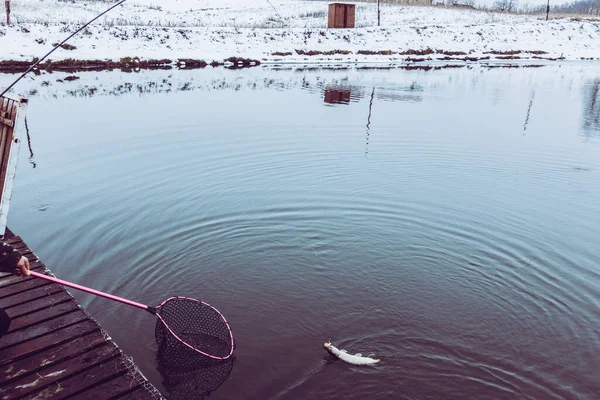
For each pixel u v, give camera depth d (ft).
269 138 42.86
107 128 45.34
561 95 72.69
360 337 16.69
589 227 26.30
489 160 38.19
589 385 14.64
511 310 18.48
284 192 30.14
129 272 20.39
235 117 51.31
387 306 18.60
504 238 24.71
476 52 146.82
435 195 30.37
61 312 14.55
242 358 15.31
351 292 19.51
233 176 32.91
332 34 142.10
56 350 12.98
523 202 29.73
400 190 31.12
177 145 39.93
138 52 106.01
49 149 38.22
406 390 14.16
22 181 31.07
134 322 16.99
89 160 35.58
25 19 129.29
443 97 68.74
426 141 43.47
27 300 15.12
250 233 24.41
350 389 14.16
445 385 14.44
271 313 17.93
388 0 273.33
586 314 18.26
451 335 16.87
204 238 23.70
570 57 148.77
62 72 84.07
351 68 108.68
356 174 33.99
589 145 43.68
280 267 21.34
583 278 20.89
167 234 23.98
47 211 26.43
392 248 23.34
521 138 45.83
